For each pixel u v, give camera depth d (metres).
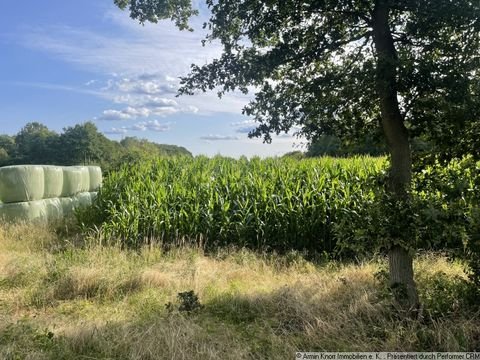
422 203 4.36
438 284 5.32
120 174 12.84
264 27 4.93
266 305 5.43
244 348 4.29
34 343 4.41
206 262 7.63
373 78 4.20
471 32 4.23
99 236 9.32
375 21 4.69
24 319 5.23
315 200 9.55
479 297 4.75
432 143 5.05
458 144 5.00
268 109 4.85
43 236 10.00
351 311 4.83
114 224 9.62
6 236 9.89
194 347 4.29
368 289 5.54
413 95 4.50
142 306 5.58
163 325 4.69
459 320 4.50
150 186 10.99
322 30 4.98
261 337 4.62
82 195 15.07
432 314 4.66
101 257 7.62
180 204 10.02
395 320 4.65
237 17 4.91
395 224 4.41
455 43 4.24
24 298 5.94
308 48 5.02
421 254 7.40
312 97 4.78
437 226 4.23
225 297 5.72
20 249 9.05
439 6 4.09
